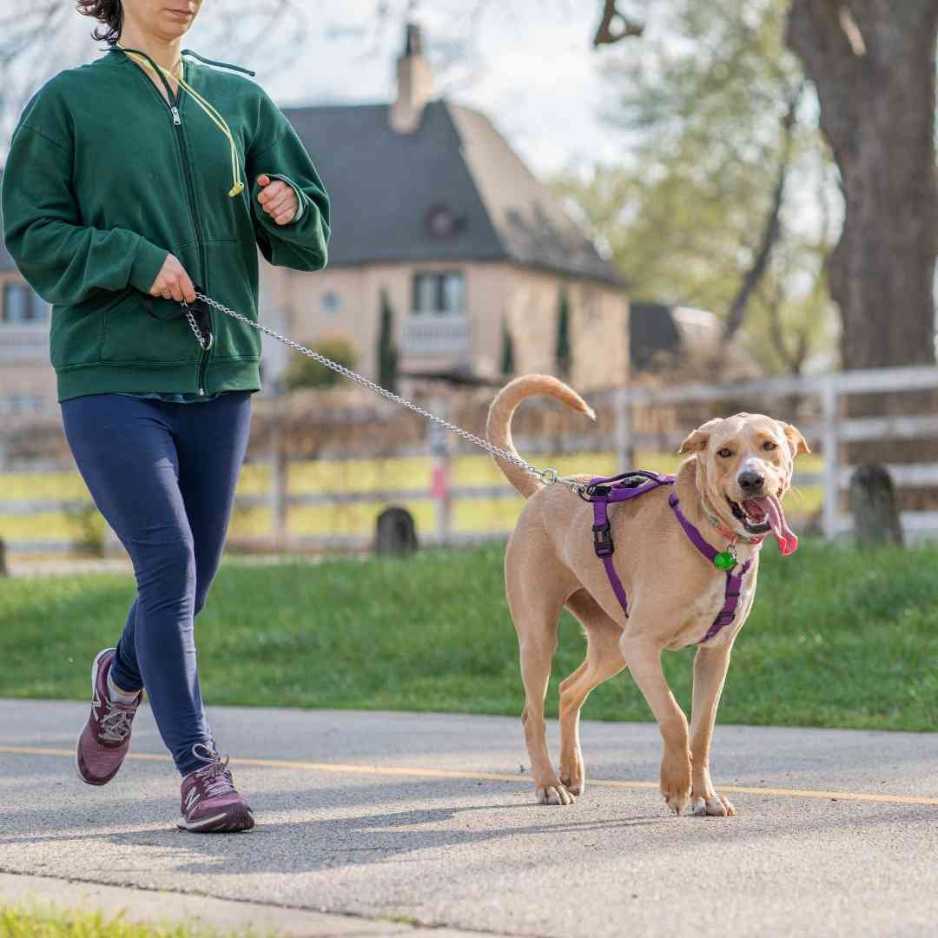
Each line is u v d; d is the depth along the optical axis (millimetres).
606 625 6188
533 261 55062
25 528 24500
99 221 5359
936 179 20406
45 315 56219
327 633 12234
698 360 20312
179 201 5395
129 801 6133
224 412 5523
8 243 5375
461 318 54062
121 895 4371
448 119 56375
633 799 5969
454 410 20281
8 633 13766
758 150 48250
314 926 3947
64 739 8398
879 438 16734
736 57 44875
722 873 4520
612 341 61250
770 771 6625
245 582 14328
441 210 54469
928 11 20141
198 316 5355
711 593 5477
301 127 57594
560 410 19281
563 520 6047
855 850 4855
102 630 13516
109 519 5348
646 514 5672
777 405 17734
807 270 53844
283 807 5887
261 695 10492
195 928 3898
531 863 4699
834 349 67812
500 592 12578
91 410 5293
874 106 20281
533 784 6289
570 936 3830
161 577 5266
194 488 5562
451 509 20125
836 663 9688
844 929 3865
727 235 54312
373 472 20734
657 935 3824
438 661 11188
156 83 5438
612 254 65438
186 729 5312
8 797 6320
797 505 18391
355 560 15023
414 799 6051
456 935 3846
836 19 20500
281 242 5715
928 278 20375
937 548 12438
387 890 4348
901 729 8070
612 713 8891
